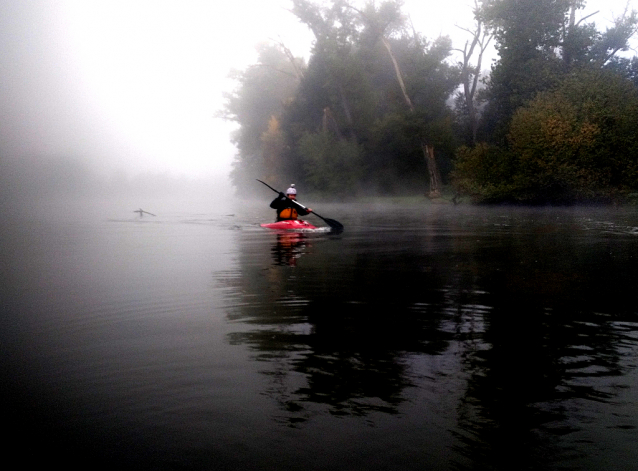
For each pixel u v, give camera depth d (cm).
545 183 2814
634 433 263
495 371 345
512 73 3369
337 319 484
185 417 281
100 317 499
